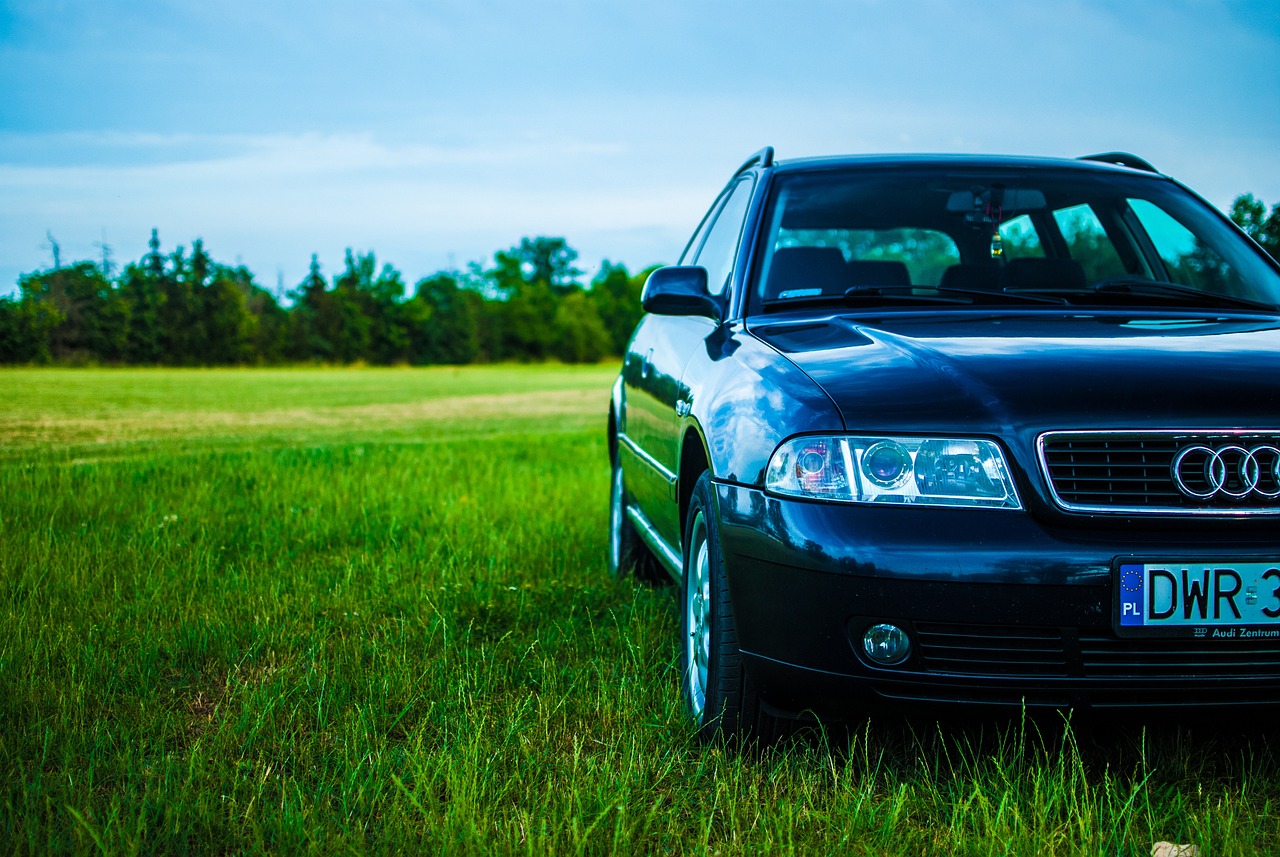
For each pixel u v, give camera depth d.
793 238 3.17
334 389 37.84
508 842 1.86
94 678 2.84
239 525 5.34
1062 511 1.96
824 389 2.19
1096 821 1.98
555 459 9.51
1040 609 1.93
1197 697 1.96
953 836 1.91
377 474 7.48
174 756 2.30
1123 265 3.16
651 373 3.68
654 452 3.46
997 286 3.11
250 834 1.96
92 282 80.00
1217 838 1.89
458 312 98.94
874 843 1.92
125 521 5.51
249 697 2.66
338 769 2.26
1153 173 3.50
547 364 104.69
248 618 3.50
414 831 1.95
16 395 30.25
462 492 6.70
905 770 2.24
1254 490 1.96
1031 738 2.36
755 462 2.19
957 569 1.94
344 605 3.71
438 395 33.41
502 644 3.26
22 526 5.22
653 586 4.12
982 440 2.02
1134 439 1.99
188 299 83.56
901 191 3.29
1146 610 1.93
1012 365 2.18
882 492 2.02
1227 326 2.54
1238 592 1.93
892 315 2.76
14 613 3.48
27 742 2.37
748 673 2.21
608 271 124.88
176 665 3.09
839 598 2.00
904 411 2.07
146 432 15.37
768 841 1.87
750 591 2.17
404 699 2.73
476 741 2.27
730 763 2.28
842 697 2.05
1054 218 3.23
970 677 1.97
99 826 1.97
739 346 2.69
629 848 1.91
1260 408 2.01
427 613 3.59
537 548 4.77
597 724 2.57
